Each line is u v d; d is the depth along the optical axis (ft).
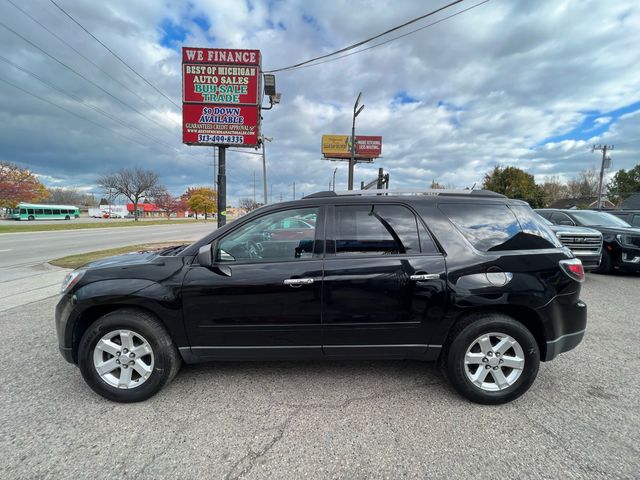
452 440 7.63
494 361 9.07
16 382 10.18
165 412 8.71
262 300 9.12
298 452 7.26
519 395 9.05
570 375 10.61
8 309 17.85
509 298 9.00
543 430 7.98
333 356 9.53
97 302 9.07
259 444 7.51
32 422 8.27
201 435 7.82
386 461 6.99
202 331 9.26
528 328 9.74
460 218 9.72
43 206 189.88
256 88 37.27
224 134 37.70
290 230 9.70
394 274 9.14
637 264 26.03
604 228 28.09
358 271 9.14
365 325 9.21
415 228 9.54
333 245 9.45
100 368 9.12
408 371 10.92
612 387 9.91
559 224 31.55
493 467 6.81
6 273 28.35
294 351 9.43
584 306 9.68
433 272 9.11
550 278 9.22
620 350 12.48
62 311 9.41
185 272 9.24
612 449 7.32
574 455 7.14
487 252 9.34
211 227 129.80
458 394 9.50
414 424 8.21
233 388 9.87
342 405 9.02
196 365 11.30
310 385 10.03
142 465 6.88
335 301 9.13
